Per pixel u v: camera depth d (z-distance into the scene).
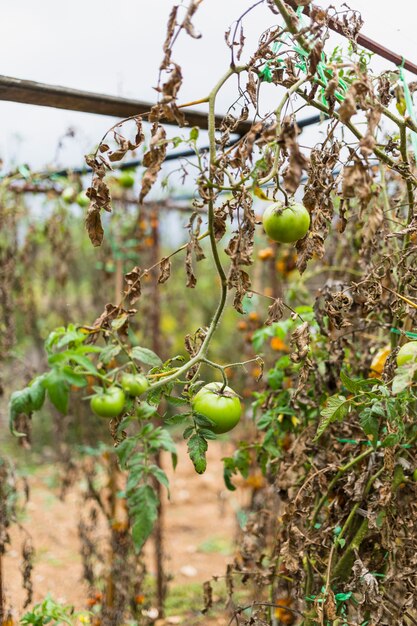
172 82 1.32
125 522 2.56
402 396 1.44
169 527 3.93
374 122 1.29
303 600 1.70
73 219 3.09
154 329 3.18
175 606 2.84
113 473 2.71
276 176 1.40
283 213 1.42
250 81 1.45
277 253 2.71
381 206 1.82
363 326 1.88
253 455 2.73
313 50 1.34
